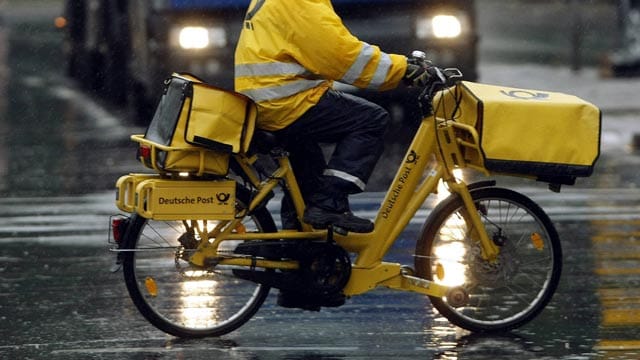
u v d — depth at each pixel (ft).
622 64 190.19
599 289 68.18
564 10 332.19
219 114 52.95
